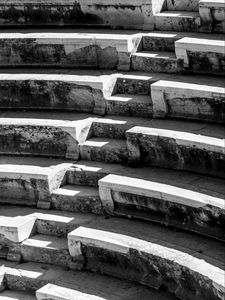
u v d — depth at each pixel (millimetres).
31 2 12562
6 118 11555
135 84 11312
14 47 12250
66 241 10352
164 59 11344
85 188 10734
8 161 11266
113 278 9828
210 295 8625
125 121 11000
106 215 10406
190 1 11906
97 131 11164
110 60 11789
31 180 10797
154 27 11953
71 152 11086
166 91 10695
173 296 9273
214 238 9391
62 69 12102
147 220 10039
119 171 10523
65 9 12438
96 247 9836
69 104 11570
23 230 10445
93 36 11836
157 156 10453
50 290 9688
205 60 10984
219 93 10281
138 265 9555
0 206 11031
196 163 10109
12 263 10477
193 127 10461
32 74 11922
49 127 11117
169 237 9617
